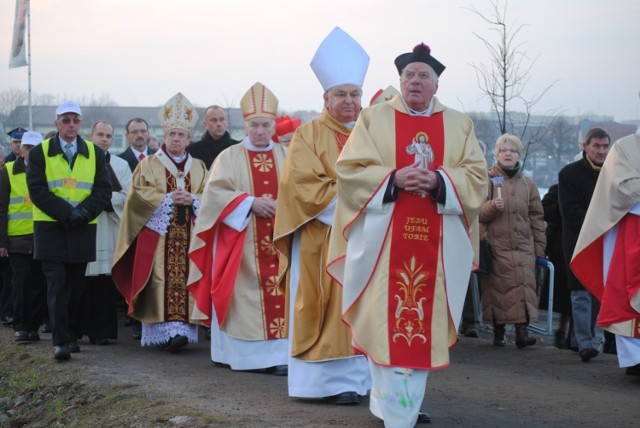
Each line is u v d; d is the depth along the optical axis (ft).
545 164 75.72
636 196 26.14
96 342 33.09
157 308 31.65
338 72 23.26
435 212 19.11
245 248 28.07
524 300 32.24
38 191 28.50
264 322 27.61
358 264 19.26
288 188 22.99
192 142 36.60
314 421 20.10
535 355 31.30
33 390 27.09
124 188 35.12
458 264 19.34
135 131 38.27
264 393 23.84
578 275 27.45
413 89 19.52
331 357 22.30
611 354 31.91
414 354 18.83
